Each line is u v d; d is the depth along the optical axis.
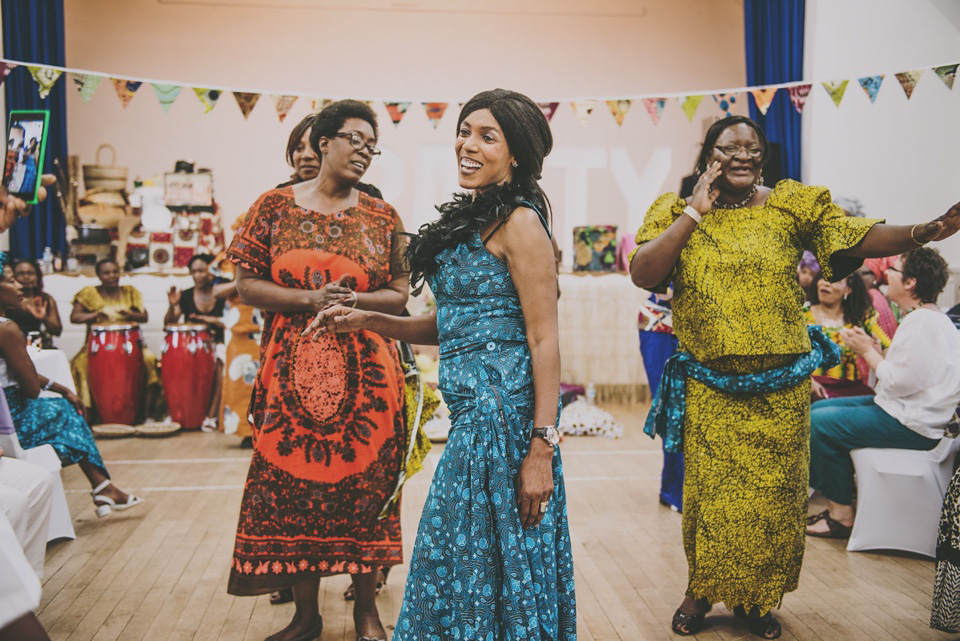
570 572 1.90
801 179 6.68
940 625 2.67
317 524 2.62
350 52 7.98
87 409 6.42
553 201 8.16
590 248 7.34
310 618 2.73
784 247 2.62
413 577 1.91
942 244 6.12
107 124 7.72
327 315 2.21
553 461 1.88
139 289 6.93
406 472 2.69
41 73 3.90
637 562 3.50
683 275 2.68
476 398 1.86
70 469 5.10
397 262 2.76
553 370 1.86
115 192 7.34
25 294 6.02
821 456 3.76
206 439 6.04
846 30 6.49
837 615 2.96
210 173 7.40
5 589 1.17
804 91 4.23
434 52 8.04
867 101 6.49
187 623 2.88
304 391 2.60
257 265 2.68
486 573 1.81
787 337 2.61
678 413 2.80
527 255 1.86
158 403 6.70
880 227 2.47
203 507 4.28
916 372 3.50
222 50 7.84
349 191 2.75
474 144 1.94
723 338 2.60
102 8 7.66
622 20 8.08
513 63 8.08
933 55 6.45
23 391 3.64
